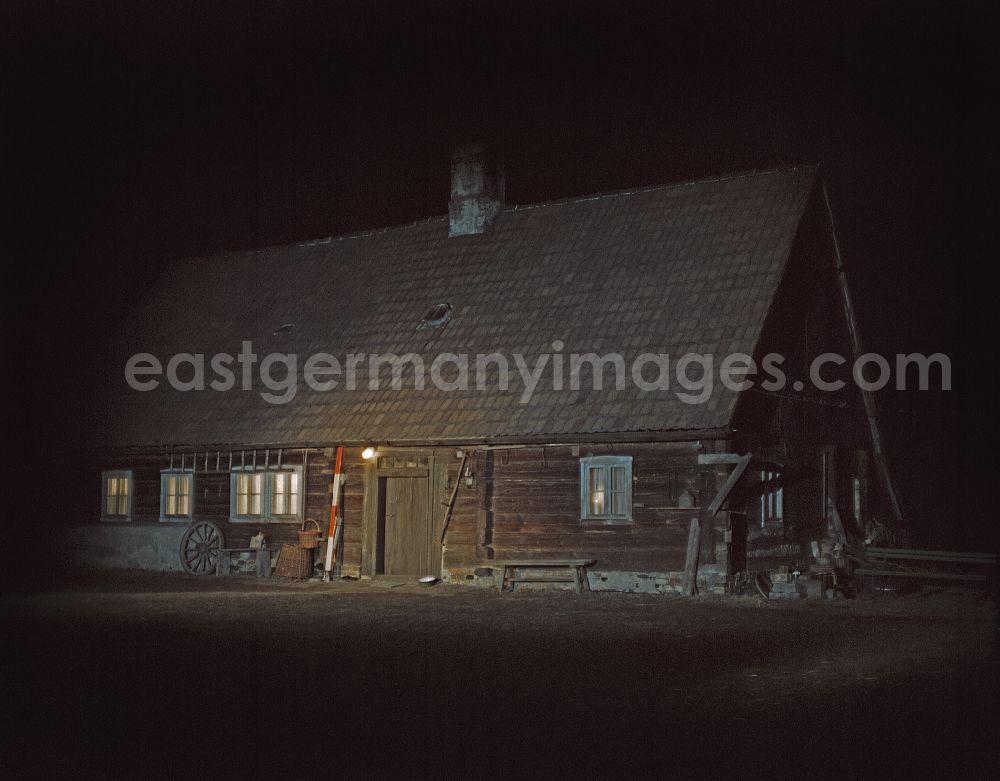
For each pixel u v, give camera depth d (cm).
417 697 1074
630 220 2616
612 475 2220
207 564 2658
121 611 1770
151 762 848
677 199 2592
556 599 2042
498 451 2330
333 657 1305
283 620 1669
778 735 932
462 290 2705
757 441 2198
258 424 2667
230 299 3162
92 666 1236
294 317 2947
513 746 891
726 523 2108
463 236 2859
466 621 1678
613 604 1952
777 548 2277
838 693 1109
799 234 2414
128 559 2783
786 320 2341
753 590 2142
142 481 2814
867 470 2606
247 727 951
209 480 2709
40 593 2086
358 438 2462
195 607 1841
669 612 1822
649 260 2488
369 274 2942
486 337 2534
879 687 1144
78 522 2909
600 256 2572
